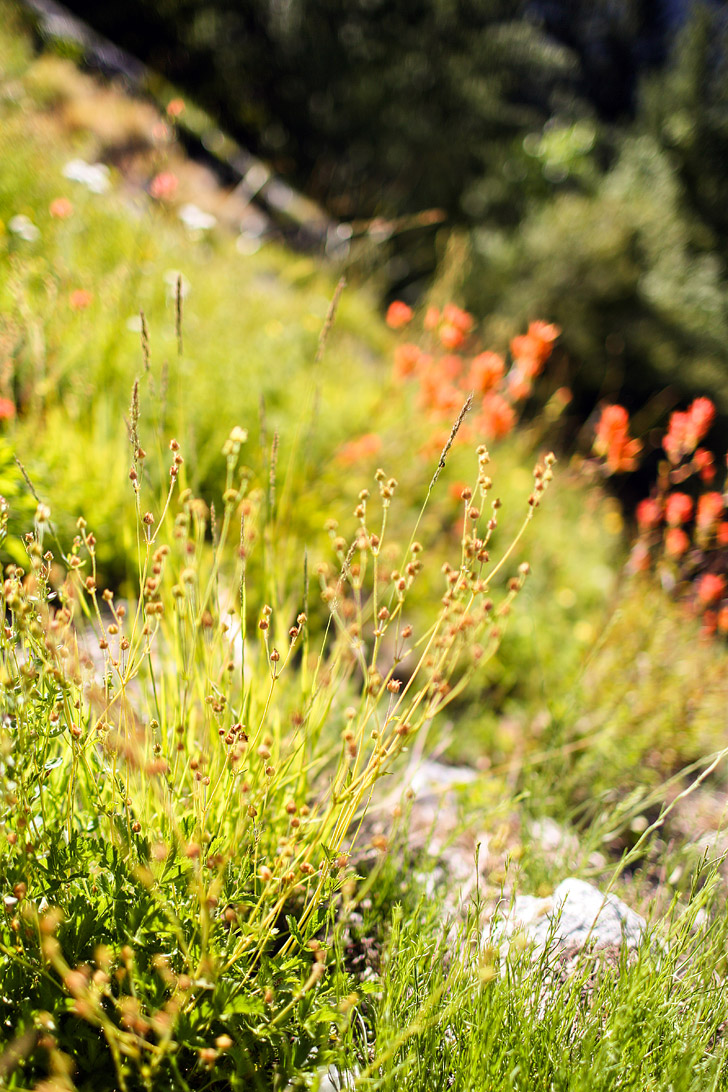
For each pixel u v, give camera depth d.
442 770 2.97
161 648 2.26
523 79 16.47
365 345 7.12
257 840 1.58
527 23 16.70
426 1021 1.44
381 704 3.04
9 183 4.29
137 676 2.11
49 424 3.03
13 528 2.28
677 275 12.07
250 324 5.24
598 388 10.84
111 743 1.46
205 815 1.51
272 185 10.16
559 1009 1.56
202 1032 1.41
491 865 2.35
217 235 7.05
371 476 4.12
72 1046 1.30
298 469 3.79
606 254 10.64
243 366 4.40
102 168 5.09
